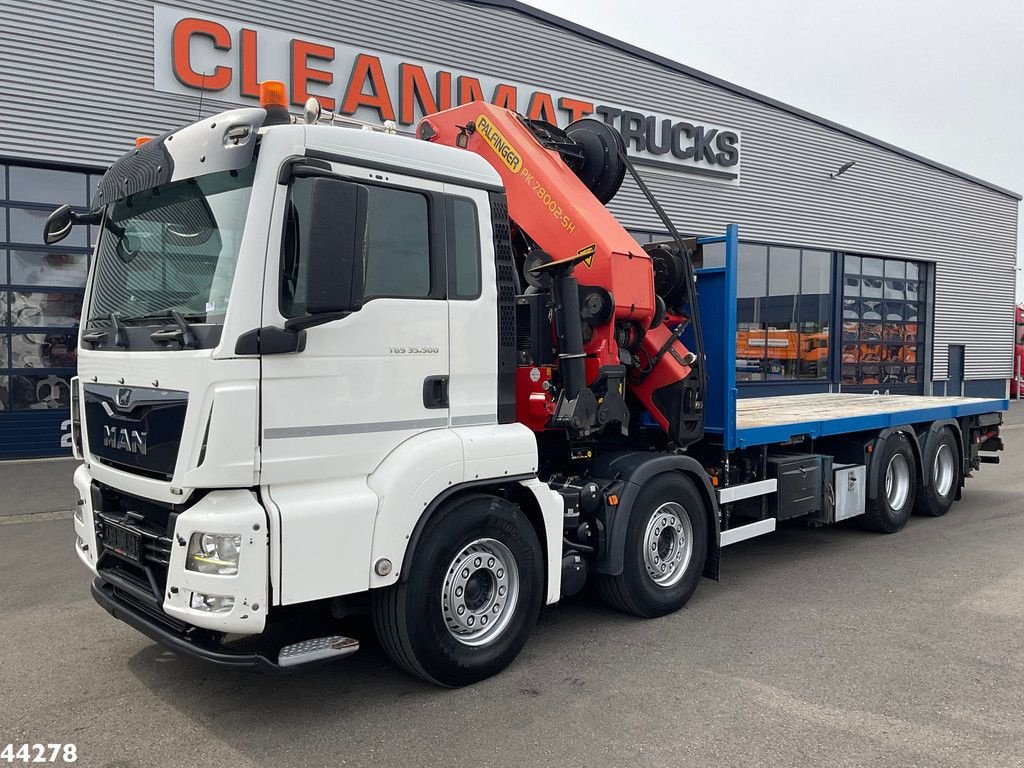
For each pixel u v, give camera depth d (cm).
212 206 371
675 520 558
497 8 1492
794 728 378
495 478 434
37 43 1127
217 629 342
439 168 425
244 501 349
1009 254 2752
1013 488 1113
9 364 1177
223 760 351
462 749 360
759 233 1978
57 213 476
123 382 395
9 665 461
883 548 749
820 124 2091
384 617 403
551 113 1567
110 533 411
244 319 347
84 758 353
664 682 433
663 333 581
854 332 2275
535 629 523
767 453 690
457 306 427
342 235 347
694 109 1817
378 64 1341
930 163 2417
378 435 392
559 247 527
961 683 429
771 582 631
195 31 1201
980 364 2673
